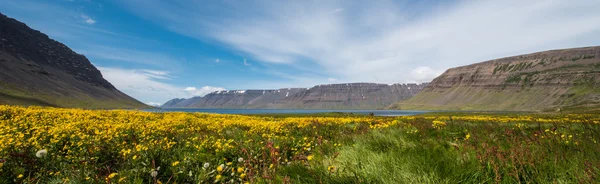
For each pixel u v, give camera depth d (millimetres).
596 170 3408
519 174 3691
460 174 3811
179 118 17438
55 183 4434
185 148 6984
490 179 3596
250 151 6086
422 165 4160
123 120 15297
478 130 9219
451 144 6047
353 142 7723
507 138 6184
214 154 6375
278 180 3951
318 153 6438
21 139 7027
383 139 7086
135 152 5668
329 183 3717
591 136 5961
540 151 4566
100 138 7324
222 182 4684
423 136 8227
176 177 4859
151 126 10797
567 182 3357
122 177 4270
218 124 14016
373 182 3686
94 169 4902
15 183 4469
